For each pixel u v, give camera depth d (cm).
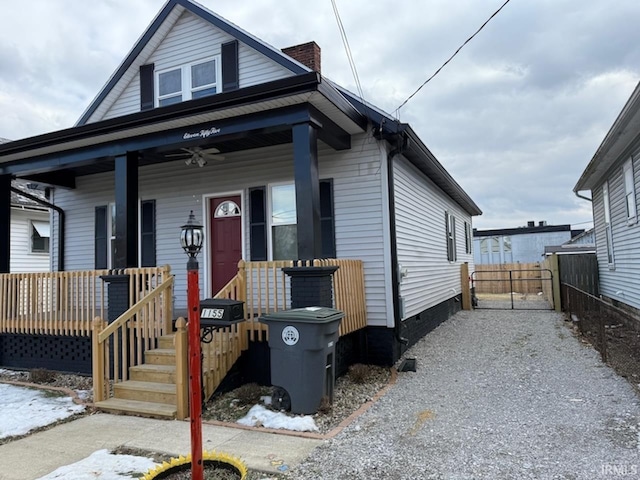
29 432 464
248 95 588
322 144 779
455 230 1466
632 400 502
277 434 436
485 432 426
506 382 602
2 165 843
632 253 955
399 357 761
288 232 803
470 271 1791
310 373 487
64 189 1037
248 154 838
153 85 912
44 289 757
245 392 540
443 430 435
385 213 738
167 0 870
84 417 511
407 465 357
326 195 773
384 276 734
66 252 1029
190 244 315
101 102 952
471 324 1148
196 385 298
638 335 823
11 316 787
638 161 859
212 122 657
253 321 607
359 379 619
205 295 855
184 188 889
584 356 732
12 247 1529
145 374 573
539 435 414
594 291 1398
